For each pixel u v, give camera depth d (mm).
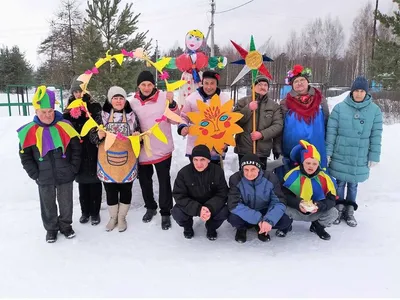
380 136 3977
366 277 2959
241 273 3016
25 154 3430
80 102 3557
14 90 31750
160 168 3926
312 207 3426
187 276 2975
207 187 3547
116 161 3643
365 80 3865
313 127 3918
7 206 4418
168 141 3957
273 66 39531
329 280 2910
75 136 3596
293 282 2879
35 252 3383
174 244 3562
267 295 2705
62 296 2707
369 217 4223
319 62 40656
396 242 3617
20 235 3725
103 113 3713
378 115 3947
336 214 3592
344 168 4035
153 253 3371
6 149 5473
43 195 3500
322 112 4047
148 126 3840
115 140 3619
